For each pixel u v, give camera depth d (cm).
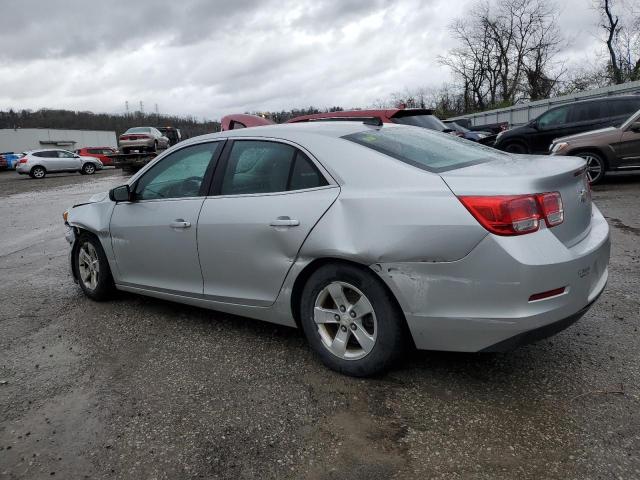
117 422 275
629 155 938
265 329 388
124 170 2628
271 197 326
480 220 252
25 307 477
